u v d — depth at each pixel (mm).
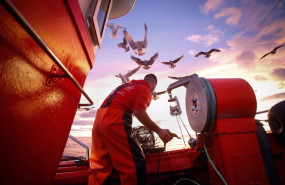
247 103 1231
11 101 569
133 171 1035
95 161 1233
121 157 1072
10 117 570
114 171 1283
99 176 1178
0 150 536
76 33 1156
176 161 1608
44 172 853
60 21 892
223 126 1198
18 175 641
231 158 1126
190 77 1736
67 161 1600
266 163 1272
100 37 1849
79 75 1264
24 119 653
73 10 1049
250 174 1108
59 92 953
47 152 867
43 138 812
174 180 1691
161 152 1614
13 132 593
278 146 1578
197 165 1684
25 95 646
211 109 1212
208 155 1312
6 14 513
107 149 1125
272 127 1591
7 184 578
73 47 1105
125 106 1228
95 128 1275
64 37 950
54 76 862
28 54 643
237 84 1308
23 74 621
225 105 1206
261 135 1344
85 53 1407
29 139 697
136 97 1249
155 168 1493
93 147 1286
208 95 1236
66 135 1090
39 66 725
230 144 1163
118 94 1300
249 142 1190
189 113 1641
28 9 600
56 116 937
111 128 1113
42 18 708
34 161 751
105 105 1303
